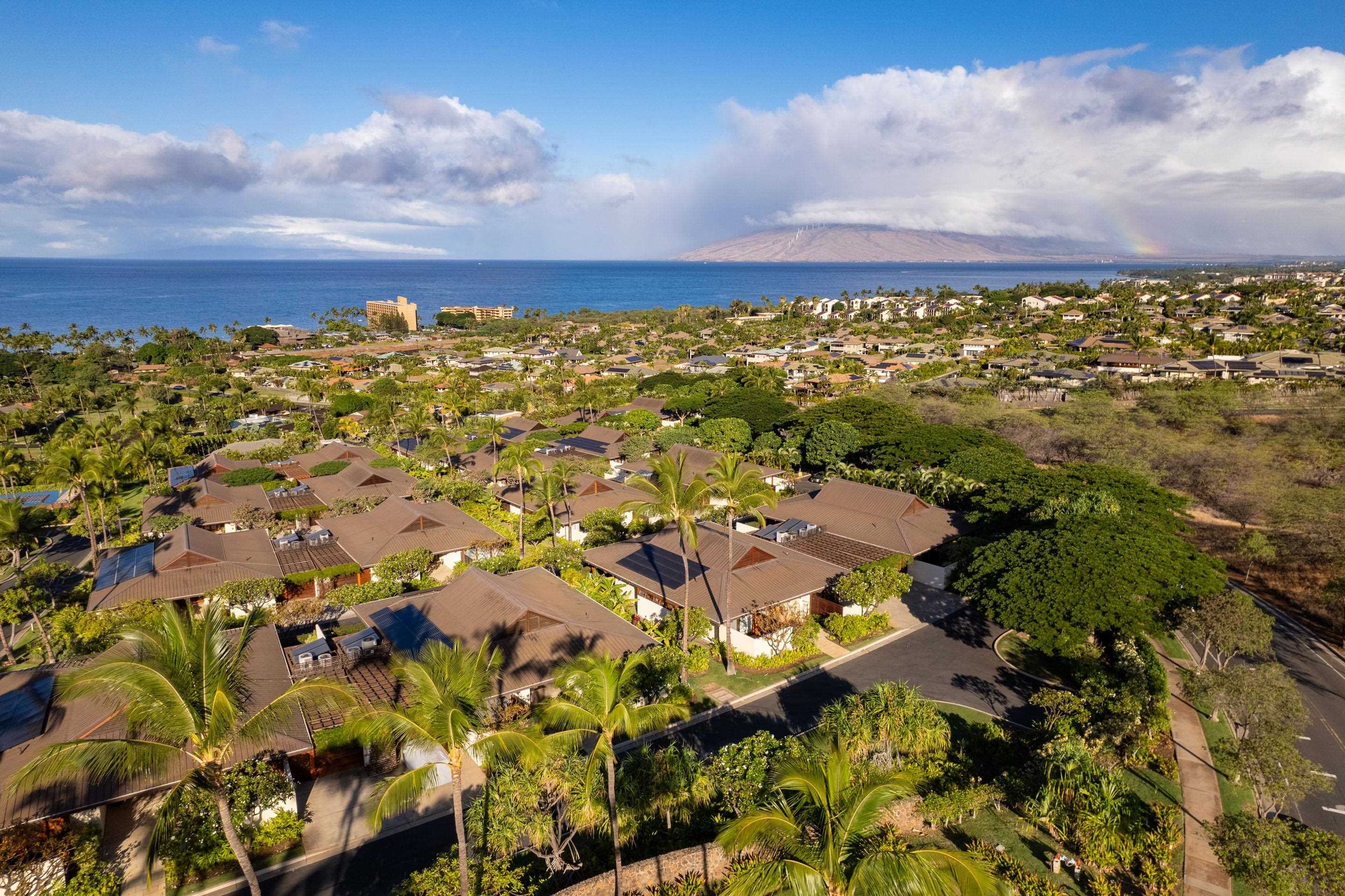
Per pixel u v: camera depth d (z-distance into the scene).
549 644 39.53
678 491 42.72
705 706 39.81
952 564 54.62
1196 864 26.55
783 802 19.97
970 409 104.88
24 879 25.50
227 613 49.16
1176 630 47.53
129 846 29.23
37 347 198.12
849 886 17.08
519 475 72.06
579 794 28.70
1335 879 22.69
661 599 48.66
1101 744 32.25
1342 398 94.44
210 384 164.25
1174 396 101.25
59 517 77.25
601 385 161.50
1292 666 43.78
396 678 36.44
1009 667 43.97
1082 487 59.00
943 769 32.28
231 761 29.81
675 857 26.38
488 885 24.97
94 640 44.28
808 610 50.78
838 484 66.88
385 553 57.88
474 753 24.22
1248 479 70.00
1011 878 25.53
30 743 29.36
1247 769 27.36
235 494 74.62
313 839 29.52
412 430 110.75
